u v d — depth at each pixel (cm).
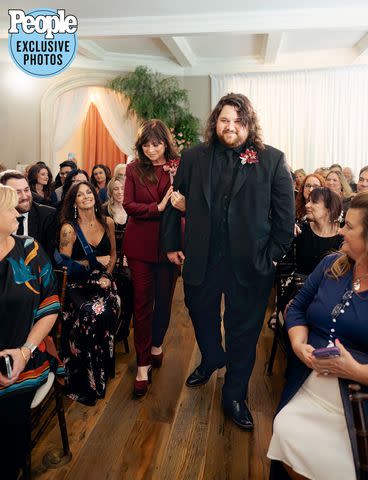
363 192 154
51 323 188
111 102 797
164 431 228
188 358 314
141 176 258
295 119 796
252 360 229
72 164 538
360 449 114
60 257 269
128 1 500
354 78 770
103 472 198
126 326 320
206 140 214
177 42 636
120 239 359
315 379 158
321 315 164
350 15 521
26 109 777
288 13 530
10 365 168
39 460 205
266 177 200
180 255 244
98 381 257
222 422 236
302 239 303
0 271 174
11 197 172
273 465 160
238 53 748
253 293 214
